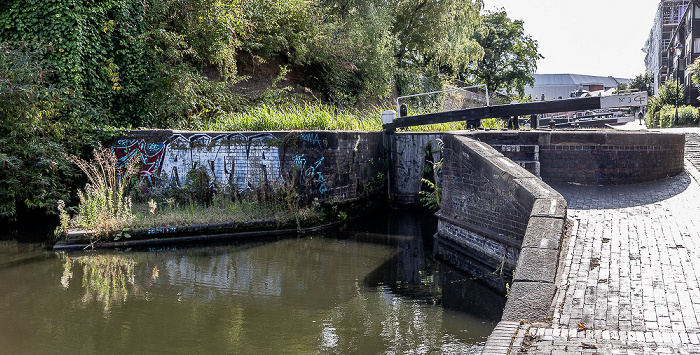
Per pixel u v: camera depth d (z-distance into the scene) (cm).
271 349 545
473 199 897
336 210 1220
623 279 556
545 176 1065
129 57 1367
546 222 632
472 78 4862
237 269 851
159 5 1463
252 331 595
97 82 1287
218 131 1214
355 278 803
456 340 565
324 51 2002
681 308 483
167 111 1448
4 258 903
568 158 1052
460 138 959
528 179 761
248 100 1773
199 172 1187
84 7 1248
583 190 1002
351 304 686
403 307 675
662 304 493
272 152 1156
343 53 2077
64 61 1215
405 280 793
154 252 952
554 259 563
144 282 779
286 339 572
